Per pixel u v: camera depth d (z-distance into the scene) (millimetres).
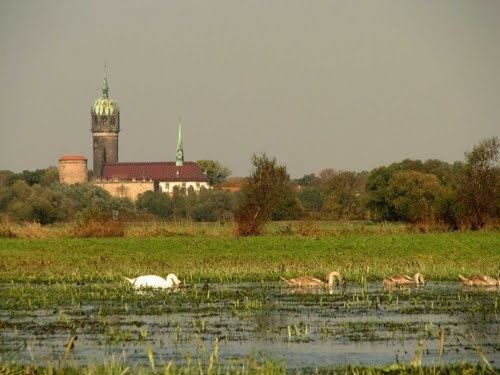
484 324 119062
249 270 194500
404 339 108812
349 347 104250
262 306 137375
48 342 108688
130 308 136375
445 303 139000
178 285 164375
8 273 193500
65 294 153375
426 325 115000
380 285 167000
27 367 90125
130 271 193000
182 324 120812
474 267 196250
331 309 134125
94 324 121250
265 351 101938
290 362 96250
